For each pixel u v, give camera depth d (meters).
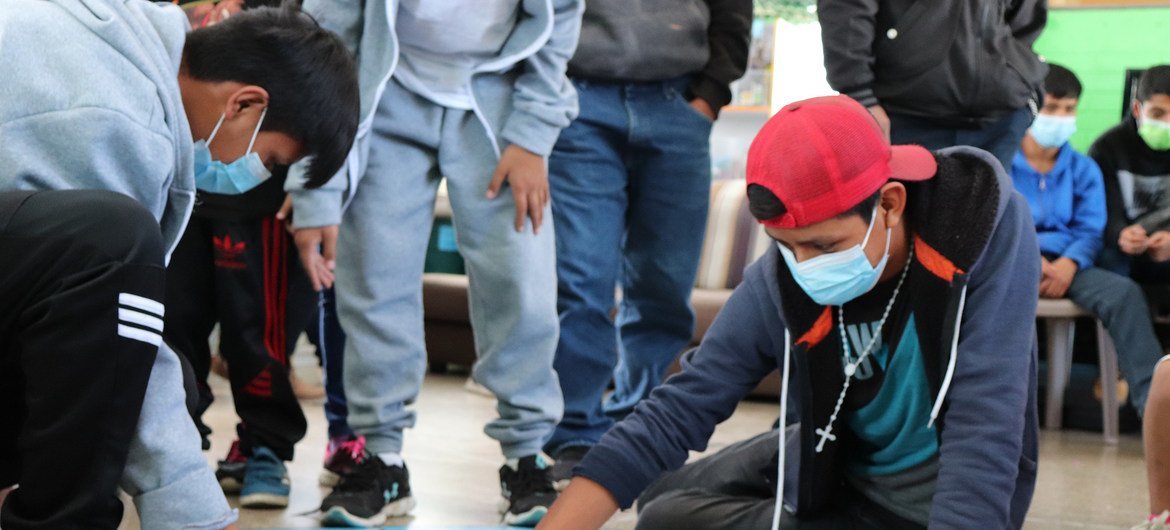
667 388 1.79
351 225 2.48
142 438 1.42
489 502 2.70
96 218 1.35
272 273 2.69
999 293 1.61
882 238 1.59
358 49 2.40
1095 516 2.79
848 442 1.84
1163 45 5.49
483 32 2.44
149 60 1.44
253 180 1.62
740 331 1.79
